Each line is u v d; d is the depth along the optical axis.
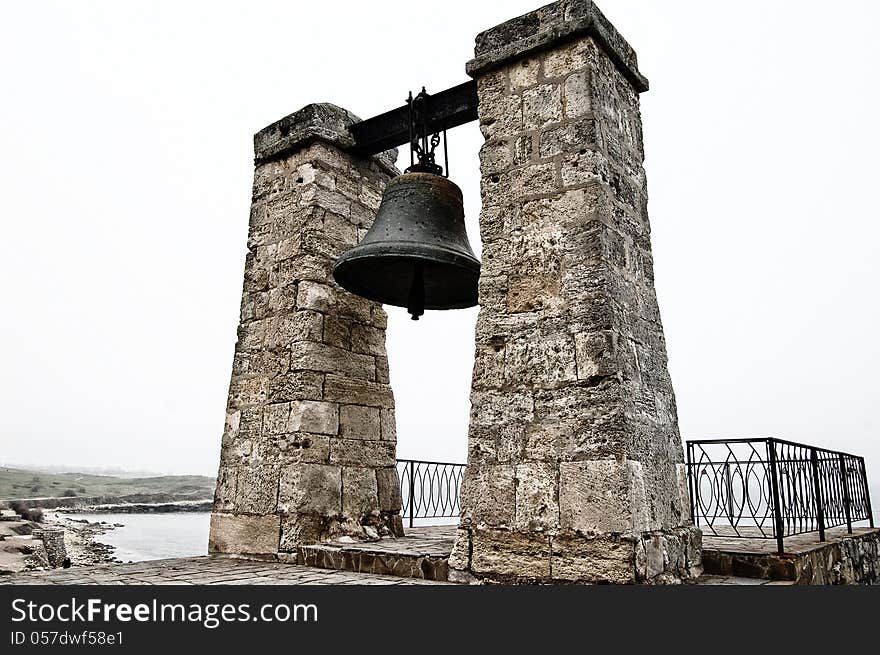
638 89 5.20
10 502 42.56
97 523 37.66
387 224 5.10
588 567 3.77
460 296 5.80
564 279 4.26
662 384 4.55
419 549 4.89
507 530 4.10
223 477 5.86
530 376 4.24
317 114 6.16
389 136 6.07
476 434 4.34
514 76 4.82
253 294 6.20
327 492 5.50
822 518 5.14
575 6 4.62
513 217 4.57
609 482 3.80
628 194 4.72
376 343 6.30
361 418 5.95
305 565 5.11
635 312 4.45
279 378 5.72
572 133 4.46
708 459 5.04
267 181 6.41
